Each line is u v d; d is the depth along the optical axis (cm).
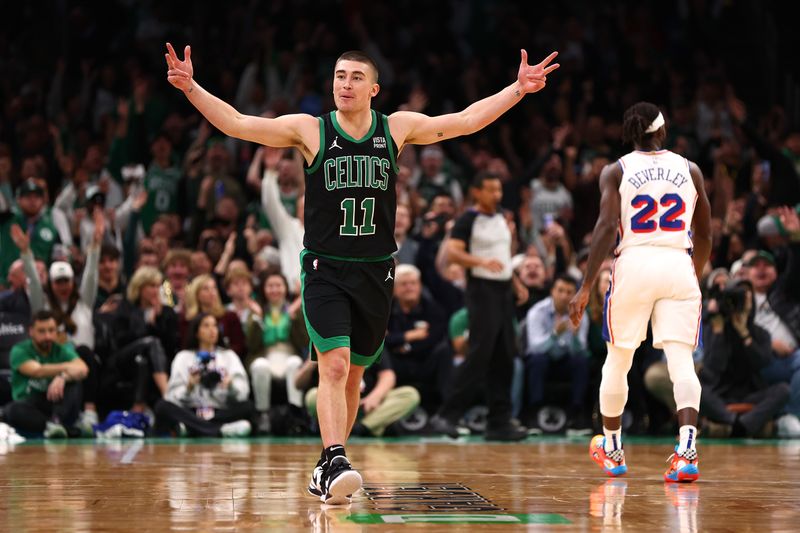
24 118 2809
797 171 2458
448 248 1775
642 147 1103
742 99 3228
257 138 909
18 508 846
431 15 3325
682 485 1023
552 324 1950
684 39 3312
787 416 1856
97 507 852
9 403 1770
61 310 1850
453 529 739
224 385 1823
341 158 909
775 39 3219
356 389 960
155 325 1891
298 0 3125
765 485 1026
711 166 2705
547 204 2408
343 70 912
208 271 2044
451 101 3064
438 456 1377
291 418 1847
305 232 927
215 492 952
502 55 3231
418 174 2534
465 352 1922
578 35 3219
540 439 1797
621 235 1083
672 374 1057
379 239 919
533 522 775
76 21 3094
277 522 770
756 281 1958
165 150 2441
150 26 3162
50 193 2517
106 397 1873
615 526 758
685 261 1062
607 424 1105
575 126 2869
